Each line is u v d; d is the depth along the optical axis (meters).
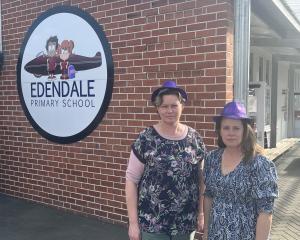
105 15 6.02
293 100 18.08
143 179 3.29
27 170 7.23
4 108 7.51
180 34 5.33
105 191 6.21
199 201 3.39
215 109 5.09
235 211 2.96
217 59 5.06
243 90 5.11
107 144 6.13
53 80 6.69
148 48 5.62
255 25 8.53
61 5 6.51
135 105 5.80
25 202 7.24
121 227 6.03
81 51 6.31
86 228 6.00
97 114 6.18
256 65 12.92
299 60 14.48
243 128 2.97
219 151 3.13
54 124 6.73
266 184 2.87
